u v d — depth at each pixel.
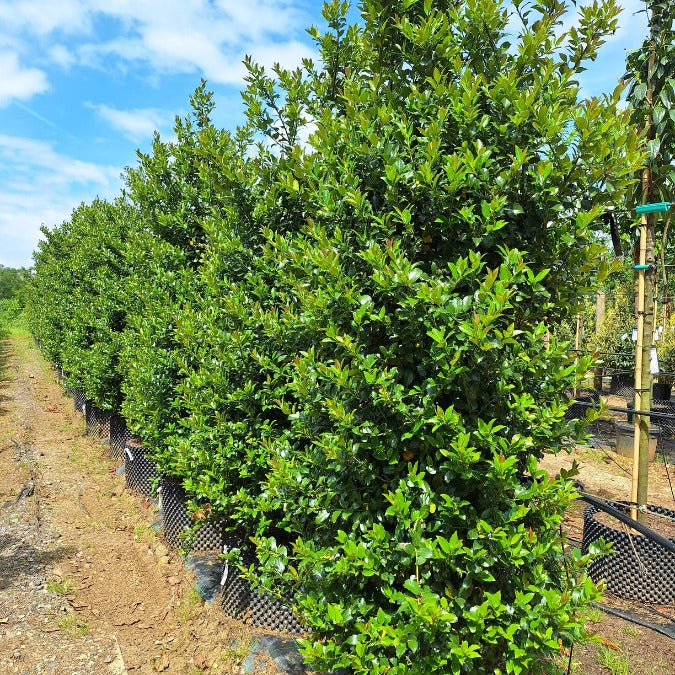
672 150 4.06
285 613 3.41
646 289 4.06
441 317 1.85
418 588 1.76
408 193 2.13
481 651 2.00
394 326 1.99
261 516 3.14
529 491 1.89
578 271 2.11
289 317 2.59
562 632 2.05
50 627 3.69
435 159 1.97
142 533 5.19
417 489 2.00
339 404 2.01
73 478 6.96
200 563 4.34
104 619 3.83
